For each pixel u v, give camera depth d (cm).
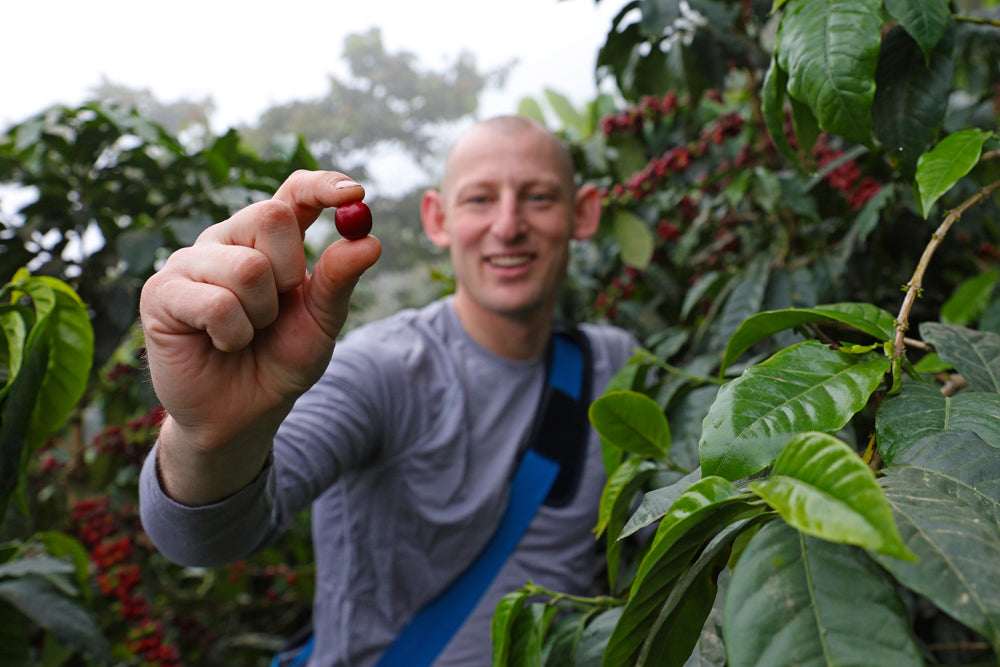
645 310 108
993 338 37
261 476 41
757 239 92
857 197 78
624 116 102
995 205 88
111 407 114
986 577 21
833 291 76
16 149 88
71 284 95
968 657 68
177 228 87
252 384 35
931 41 40
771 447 28
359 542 69
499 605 43
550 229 74
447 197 78
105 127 93
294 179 34
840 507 21
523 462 71
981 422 28
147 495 42
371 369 67
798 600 22
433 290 155
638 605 28
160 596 117
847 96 38
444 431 69
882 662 20
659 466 46
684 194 95
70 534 106
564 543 71
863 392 29
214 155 96
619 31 78
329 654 70
